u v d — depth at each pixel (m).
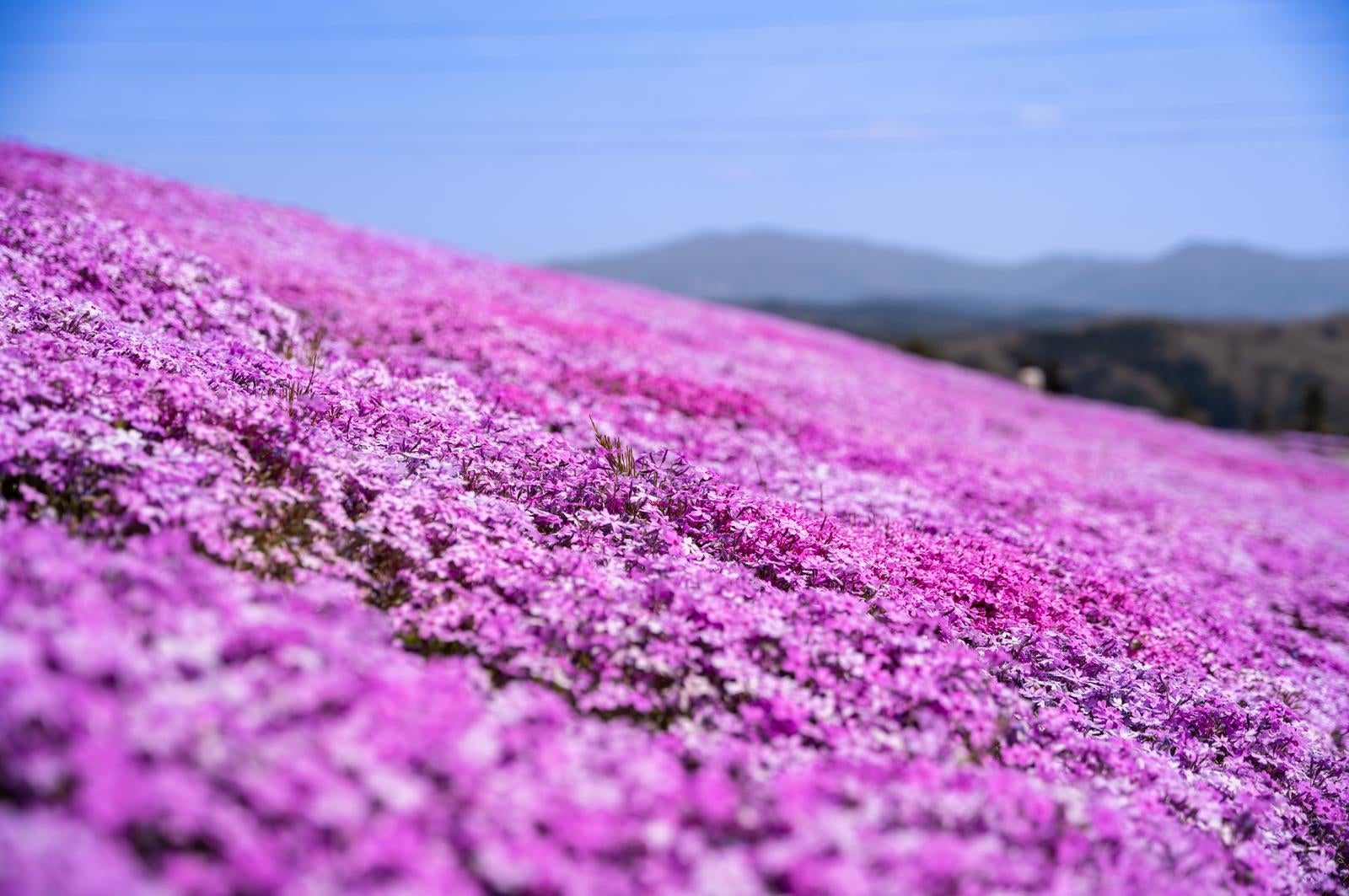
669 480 7.93
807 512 9.03
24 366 5.91
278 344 10.69
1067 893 3.71
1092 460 22.31
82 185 18.36
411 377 10.27
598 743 4.24
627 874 3.37
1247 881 4.80
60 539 4.30
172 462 5.46
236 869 2.79
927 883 3.52
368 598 5.30
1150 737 6.29
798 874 3.36
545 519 6.93
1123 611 8.80
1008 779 4.55
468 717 3.90
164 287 10.40
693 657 5.24
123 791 2.85
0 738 3.03
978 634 6.64
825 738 4.80
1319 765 6.92
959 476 13.45
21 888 2.46
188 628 3.82
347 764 3.36
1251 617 10.65
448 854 3.18
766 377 19.20
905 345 58.75
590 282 33.03
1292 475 31.14
